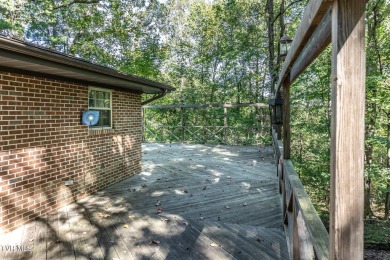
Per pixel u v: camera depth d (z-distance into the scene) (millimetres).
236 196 4516
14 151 3283
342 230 907
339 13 896
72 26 12781
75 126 4324
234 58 12641
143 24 13375
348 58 891
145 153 9469
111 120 5359
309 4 1390
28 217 3473
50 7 9883
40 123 3662
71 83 4230
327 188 8203
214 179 5691
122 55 13977
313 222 1585
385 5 6535
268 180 5562
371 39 6953
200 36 15734
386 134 7289
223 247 2807
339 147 901
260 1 12062
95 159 4816
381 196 9266
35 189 3586
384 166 7637
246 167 6930
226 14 12648
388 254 5754
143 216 3666
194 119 15172
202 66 15586
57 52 2910
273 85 9773
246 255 2646
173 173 6293
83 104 4504
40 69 3387
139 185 5266
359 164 894
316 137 8664
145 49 13797
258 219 3535
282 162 3672
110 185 5242
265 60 13500
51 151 3848
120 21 12719
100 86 4910
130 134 6023
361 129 889
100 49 13500
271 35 10469
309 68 7781
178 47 16188
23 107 3402
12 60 2721
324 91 7715
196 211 3840
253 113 14117
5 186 3164
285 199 3229
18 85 3334
